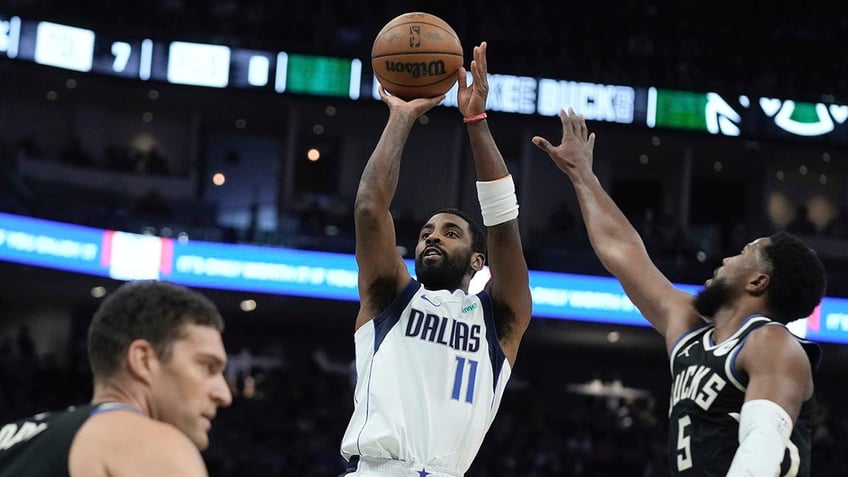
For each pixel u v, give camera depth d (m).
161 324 3.31
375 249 5.40
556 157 5.97
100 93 29.34
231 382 27.86
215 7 28.94
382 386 5.23
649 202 31.61
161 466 3.07
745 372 4.71
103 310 3.36
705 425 4.79
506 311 5.65
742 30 30.20
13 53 25.00
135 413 3.22
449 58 5.77
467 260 5.72
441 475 5.19
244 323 30.20
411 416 5.19
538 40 29.30
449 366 5.33
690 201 32.09
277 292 25.88
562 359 31.06
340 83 26.14
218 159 31.69
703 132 26.33
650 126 26.25
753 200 31.66
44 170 28.20
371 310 5.46
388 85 5.84
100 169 29.03
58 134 30.45
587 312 26.23
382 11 29.70
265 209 31.48
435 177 31.02
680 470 4.82
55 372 24.91
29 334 28.80
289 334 30.45
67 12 27.61
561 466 23.86
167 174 29.97
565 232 28.94
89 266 25.03
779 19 30.25
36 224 24.41
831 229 30.08
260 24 28.56
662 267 26.34
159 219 25.78
